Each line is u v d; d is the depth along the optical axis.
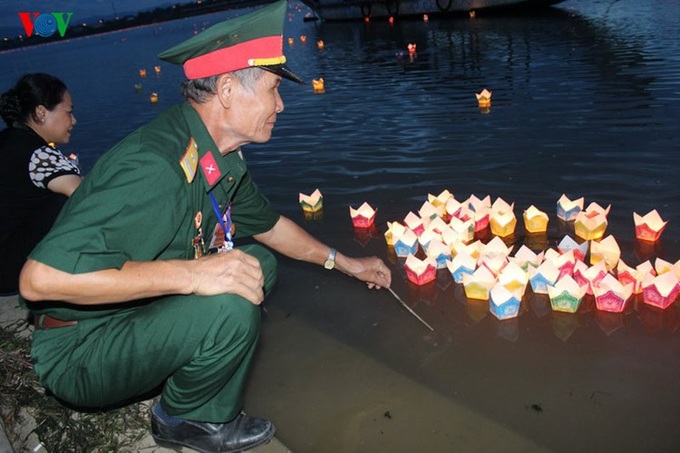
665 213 3.56
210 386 1.80
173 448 1.98
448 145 5.34
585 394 2.26
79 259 1.44
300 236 2.45
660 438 2.02
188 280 1.63
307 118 7.20
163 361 1.70
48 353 1.76
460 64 10.19
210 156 1.74
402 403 2.29
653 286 2.76
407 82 9.05
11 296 3.14
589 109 5.95
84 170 6.32
